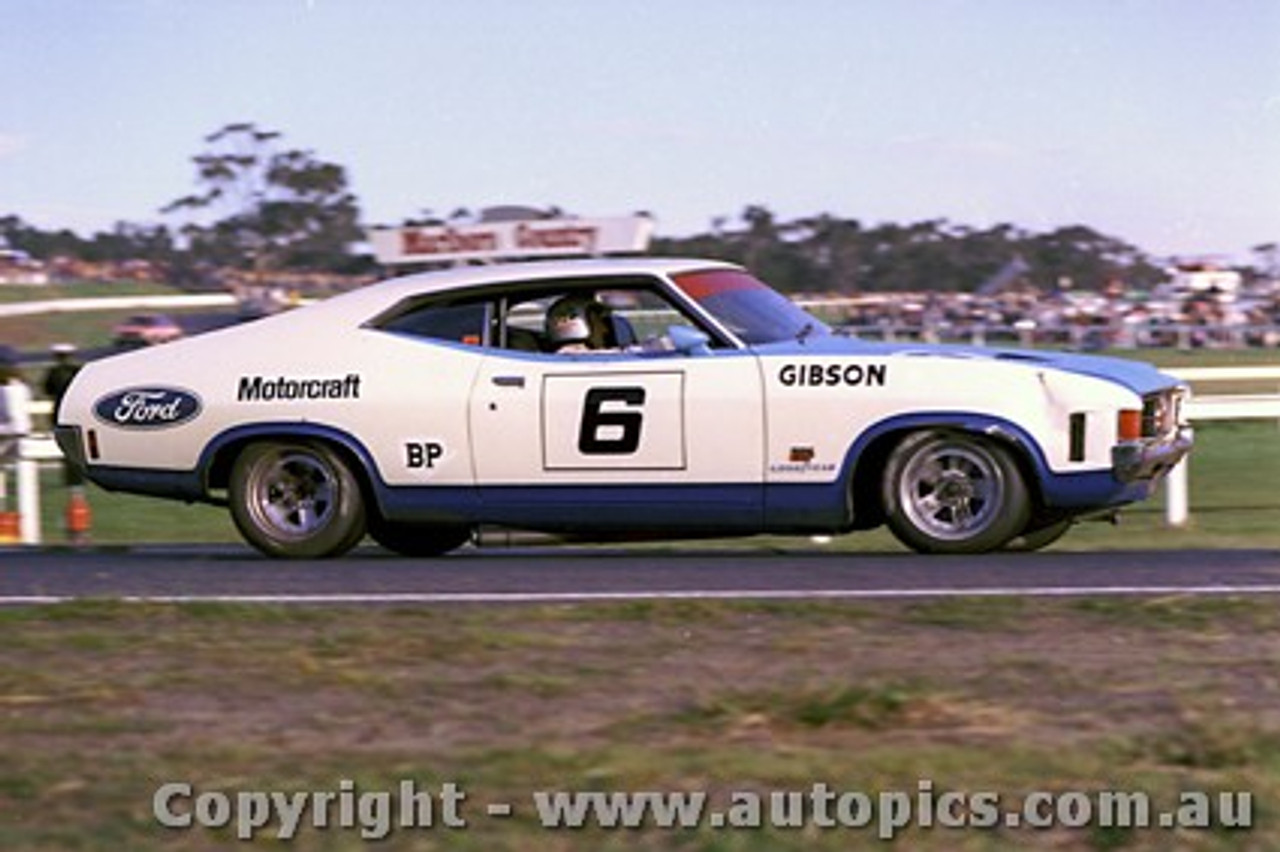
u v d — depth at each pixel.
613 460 11.31
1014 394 10.93
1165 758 6.15
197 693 7.23
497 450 11.45
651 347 11.48
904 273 93.94
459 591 9.93
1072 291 77.25
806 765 6.02
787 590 9.66
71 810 5.73
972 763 6.04
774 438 11.12
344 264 107.19
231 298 97.00
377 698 7.10
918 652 7.79
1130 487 11.14
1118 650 7.77
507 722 6.73
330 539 11.77
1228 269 65.81
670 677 7.39
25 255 112.12
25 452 19.48
